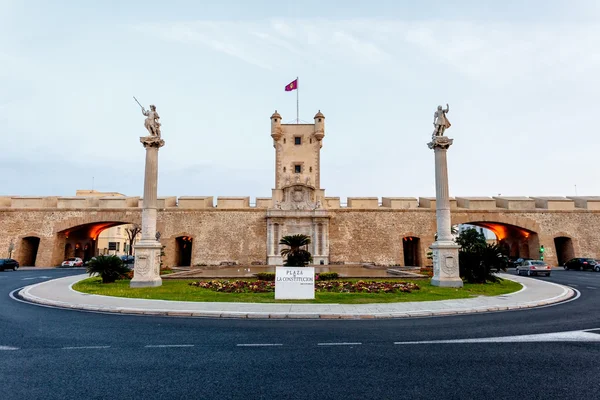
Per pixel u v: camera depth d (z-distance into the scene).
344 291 16.45
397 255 41.53
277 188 42.53
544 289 17.92
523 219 42.81
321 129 45.19
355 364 6.36
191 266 40.31
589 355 6.90
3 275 29.09
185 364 6.37
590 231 42.69
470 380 5.57
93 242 50.88
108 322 10.18
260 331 9.00
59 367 6.20
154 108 21.14
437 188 20.45
